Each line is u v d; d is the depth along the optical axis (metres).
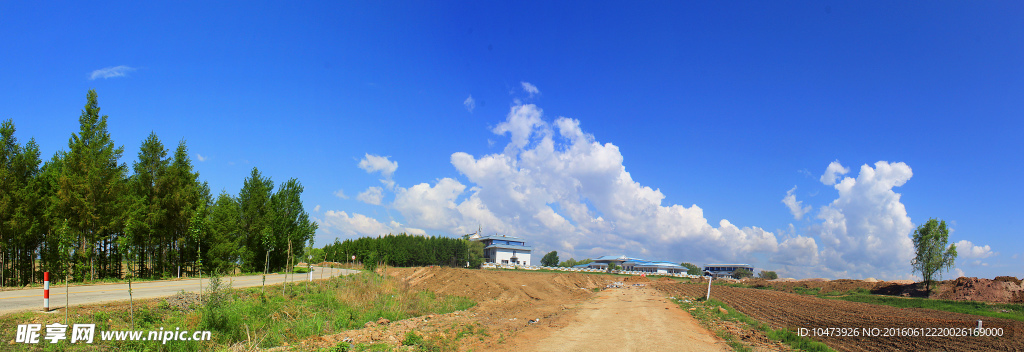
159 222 36.09
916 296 43.50
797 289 57.59
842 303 35.66
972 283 40.81
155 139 38.06
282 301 20.42
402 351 12.69
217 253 40.47
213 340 12.90
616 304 29.55
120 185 32.69
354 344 13.48
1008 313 29.61
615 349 13.73
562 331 17.02
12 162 28.67
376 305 21.00
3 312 13.49
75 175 30.23
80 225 29.67
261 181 50.62
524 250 139.25
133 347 11.45
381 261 69.56
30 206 28.64
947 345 15.98
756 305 31.27
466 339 14.95
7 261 29.62
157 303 16.86
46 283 13.78
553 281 50.84
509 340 15.02
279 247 49.94
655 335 16.41
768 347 14.70
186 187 39.06
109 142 33.97
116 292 21.27
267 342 13.41
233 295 20.77
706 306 28.20
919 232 42.97
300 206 53.91
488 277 48.53
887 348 15.45
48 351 10.30
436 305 24.25
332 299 21.67
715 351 13.88
